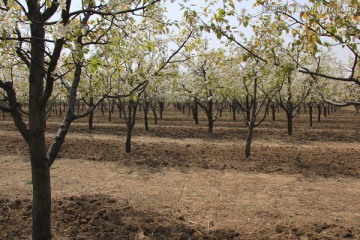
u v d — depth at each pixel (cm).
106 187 923
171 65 979
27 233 564
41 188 500
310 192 882
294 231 598
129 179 1004
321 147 1558
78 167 1137
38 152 493
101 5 443
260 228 638
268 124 2742
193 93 1867
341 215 718
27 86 1588
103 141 1652
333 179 995
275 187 925
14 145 1504
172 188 917
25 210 646
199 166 1150
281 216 711
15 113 486
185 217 701
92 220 616
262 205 782
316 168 1106
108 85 690
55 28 342
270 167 1123
